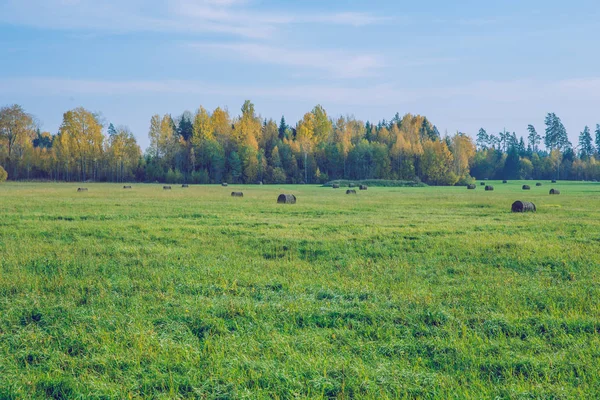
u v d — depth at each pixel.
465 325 8.17
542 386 5.97
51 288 10.52
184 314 8.66
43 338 7.61
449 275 12.18
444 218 26.17
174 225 21.77
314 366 6.50
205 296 10.06
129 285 10.73
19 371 6.53
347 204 37.34
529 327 8.00
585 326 7.99
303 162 128.00
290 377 6.24
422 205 36.72
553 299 9.68
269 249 15.90
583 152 187.88
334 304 9.34
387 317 8.51
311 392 5.95
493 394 5.82
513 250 15.30
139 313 8.77
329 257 14.61
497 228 21.39
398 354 7.05
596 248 15.73
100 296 9.84
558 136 183.50
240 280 11.26
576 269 12.60
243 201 40.16
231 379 6.21
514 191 66.56
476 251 15.20
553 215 28.09
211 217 26.22
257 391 5.92
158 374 6.37
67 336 7.71
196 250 15.43
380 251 15.24
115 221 23.36
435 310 8.86
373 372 6.34
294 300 9.56
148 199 41.66
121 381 6.27
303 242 17.20
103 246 15.77
